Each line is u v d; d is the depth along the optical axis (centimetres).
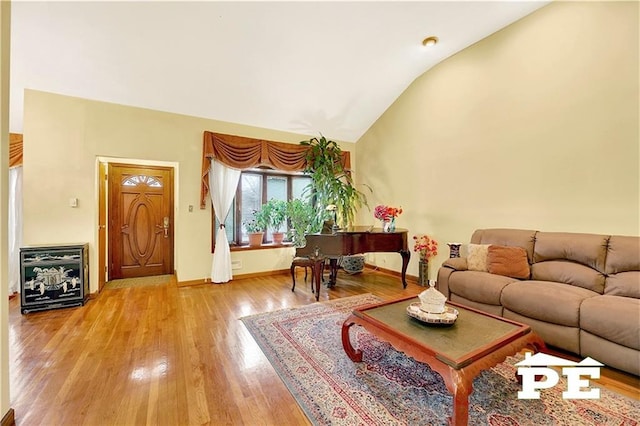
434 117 420
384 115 508
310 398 169
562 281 258
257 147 464
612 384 181
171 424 149
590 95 269
